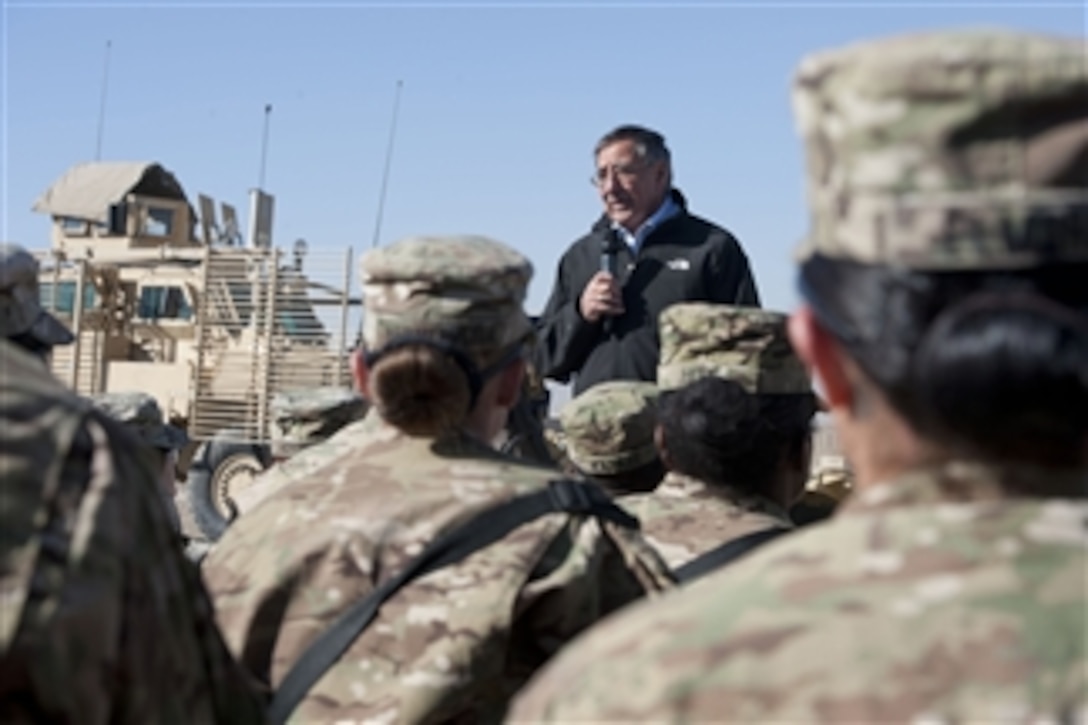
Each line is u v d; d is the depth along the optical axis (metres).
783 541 1.47
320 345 18.84
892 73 1.34
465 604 2.69
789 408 3.57
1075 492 1.38
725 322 3.68
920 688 1.26
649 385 4.25
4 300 2.81
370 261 2.97
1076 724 1.23
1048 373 1.30
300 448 6.43
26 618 1.71
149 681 1.83
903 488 1.40
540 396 5.90
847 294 1.39
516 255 3.00
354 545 2.78
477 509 2.81
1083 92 1.30
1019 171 1.31
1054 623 1.27
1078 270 1.33
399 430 2.98
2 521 1.75
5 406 1.82
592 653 1.41
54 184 22.06
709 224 5.75
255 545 2.88
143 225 21.70
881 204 1.35
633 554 2.85
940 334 1.33
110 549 1.79
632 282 5.64
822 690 1.28
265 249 19.08
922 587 1.32
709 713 1.31
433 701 2.63
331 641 2.71
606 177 5.67
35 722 1.72
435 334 2.89
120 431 1.92
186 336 20.20
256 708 2.06
